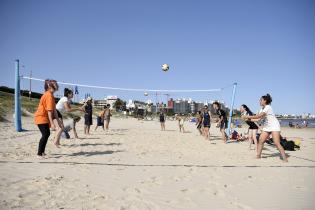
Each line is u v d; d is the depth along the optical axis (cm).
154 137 1105
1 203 297
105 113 1416
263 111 628
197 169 501
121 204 313
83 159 548
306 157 701
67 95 719
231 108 1230
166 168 501
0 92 2533
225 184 410
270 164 580
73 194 338
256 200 344
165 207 311
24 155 561
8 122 1513
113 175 438
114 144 804
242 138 1112
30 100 2641
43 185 367
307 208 320
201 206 318
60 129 693
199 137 1205
